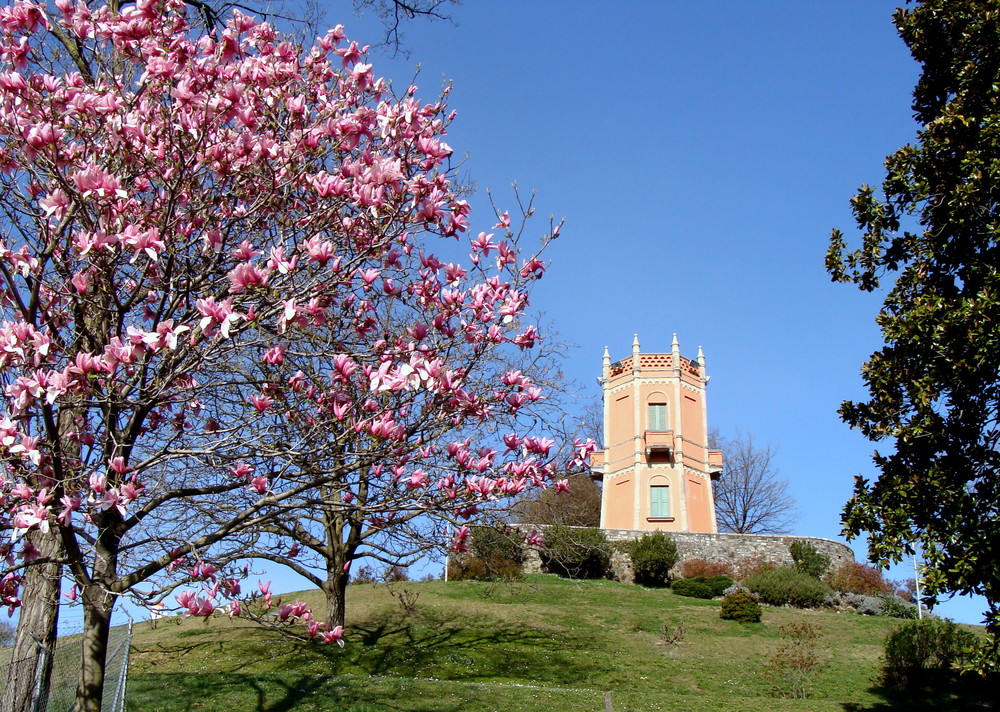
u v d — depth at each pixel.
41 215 5.70
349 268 5.85
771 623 24.30
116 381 5.56
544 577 30.06
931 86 13.98
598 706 13.74
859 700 15.95
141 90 5.93
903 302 12.42
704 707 14.27
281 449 5.86
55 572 6.32
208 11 9.17
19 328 4.88
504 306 6.07
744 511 47.69
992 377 11.01
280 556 6.44
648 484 38.12
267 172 5.86
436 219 5.46
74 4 5.81
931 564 10.87
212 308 5.02
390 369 5.72
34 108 5.57
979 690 15.70
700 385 40.97
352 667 16.67
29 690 6.43
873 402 12.26
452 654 18.06
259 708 12.40
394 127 5.56
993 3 12.59
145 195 6.25
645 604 26.41
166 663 16.53
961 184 12.13
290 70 6.09
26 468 5.08
